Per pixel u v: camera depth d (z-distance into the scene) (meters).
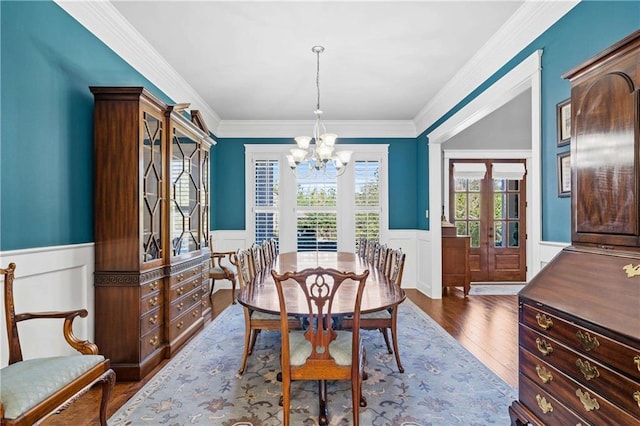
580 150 1.58
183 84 4.00
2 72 1.84
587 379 1.28
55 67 2.21
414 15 2.65
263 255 3.38
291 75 3.80
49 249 2.12
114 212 2.52
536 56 2.54
